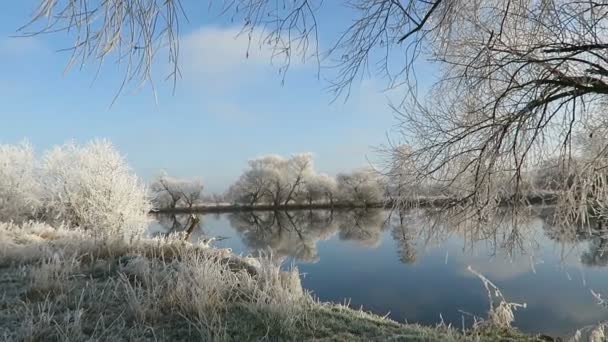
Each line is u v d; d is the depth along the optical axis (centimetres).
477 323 668
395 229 721
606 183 564
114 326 426
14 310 441
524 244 586
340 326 490
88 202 1583
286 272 620
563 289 1267
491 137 532
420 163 646
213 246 842
